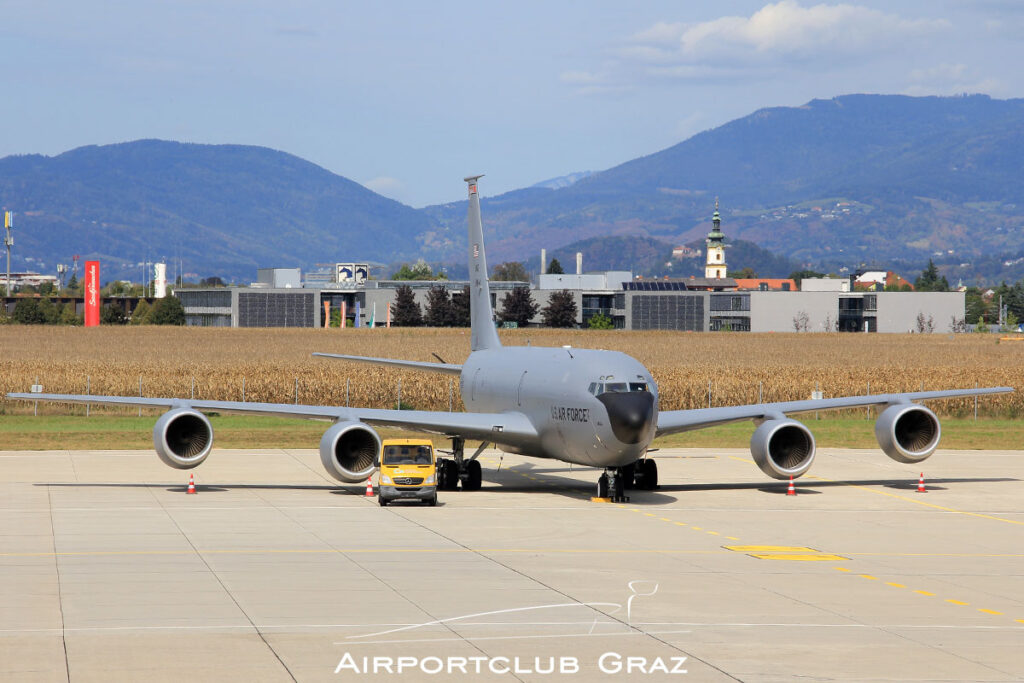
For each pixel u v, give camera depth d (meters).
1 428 192.88
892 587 73.94
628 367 109.50
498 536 92.44
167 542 88.12
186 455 117.81
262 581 73.19
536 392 117.50
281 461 153.50
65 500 112.38
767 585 73.94
